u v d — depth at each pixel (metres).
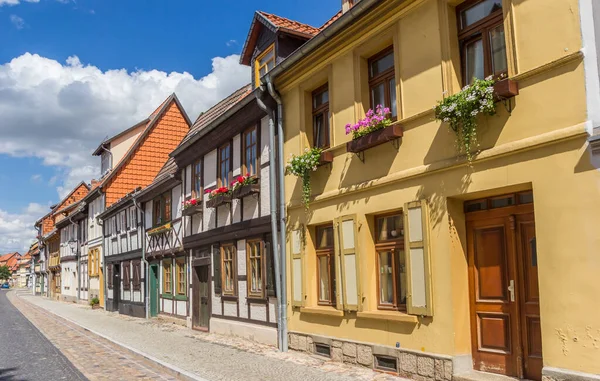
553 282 5.91
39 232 66.19
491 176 6.66
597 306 5.52
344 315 9.23
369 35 8.76
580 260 5.68
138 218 22.73
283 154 11.23
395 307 8.33
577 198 5.73
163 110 29.84
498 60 6.91
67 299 41.91
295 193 10.78
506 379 6.61
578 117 5.76
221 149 14.45
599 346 5.48
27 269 119.75
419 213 7.62
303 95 10.64
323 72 10.01
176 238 17.91
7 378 9.25
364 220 8.80
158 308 20.39
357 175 9.00
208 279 15.10
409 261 7.76
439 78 7.46
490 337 7.05
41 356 11.78
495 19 6.95
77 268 38.06
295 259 10.66
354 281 8.88
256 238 12.34
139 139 29.16
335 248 9.41
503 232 6.96
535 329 6.50
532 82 6.22
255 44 13.18
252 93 11.66
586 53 5.73
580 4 5.80
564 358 5.77
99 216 28.92
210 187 15.01
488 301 7.08
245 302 12.86
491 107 6.43
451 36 7.38
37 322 21.61
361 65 9.05
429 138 7.59
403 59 8.07
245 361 9.81
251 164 12.80
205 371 8.99
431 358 7.36
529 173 6.23
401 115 8.09
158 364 9.97
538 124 6.14
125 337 14.66
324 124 10.34
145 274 21.39
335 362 9.26
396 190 8.12
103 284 29.72
